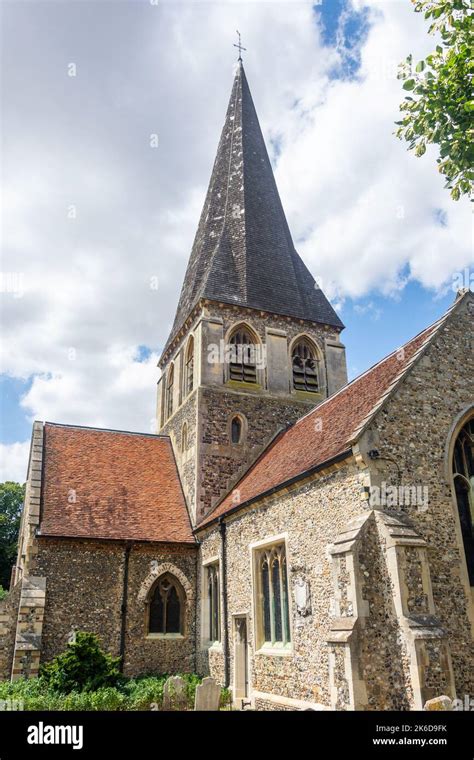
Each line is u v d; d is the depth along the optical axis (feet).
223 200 92.12
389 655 33.65
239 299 77.82
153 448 79.92
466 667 35.06
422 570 34.88
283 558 46.26
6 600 58.18
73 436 76.95
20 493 145.48
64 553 58.90
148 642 58.90
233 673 51.19
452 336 44.55
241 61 106.73
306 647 40.47
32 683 48.80
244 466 69.72
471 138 32.19
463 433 42.57
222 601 55.16
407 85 34.19
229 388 72.95
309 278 87.76
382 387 44.83
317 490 42.16
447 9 32.99
